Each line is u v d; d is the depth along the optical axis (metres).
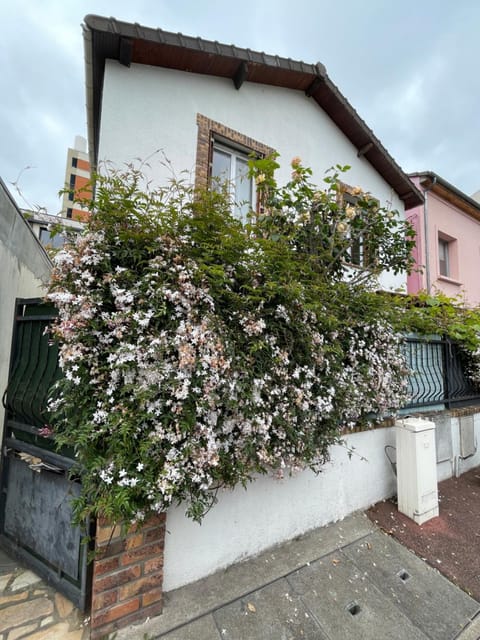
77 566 2.08
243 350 2.12
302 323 2.38
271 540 2.59
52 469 2.26
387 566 2.57
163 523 2.03
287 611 2.07
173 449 1.80
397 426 3.41
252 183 5.27
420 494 3.19
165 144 4.39
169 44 4.12
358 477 3.29
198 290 1.95
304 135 5.86
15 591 2.15
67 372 1.78
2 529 2.63
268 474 2.60
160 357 1.83
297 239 3.82
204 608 2.03
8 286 3.25
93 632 1.80
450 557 2.75
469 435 4.67
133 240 1.94
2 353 3.11
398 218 7.22
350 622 2.05
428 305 5.24
